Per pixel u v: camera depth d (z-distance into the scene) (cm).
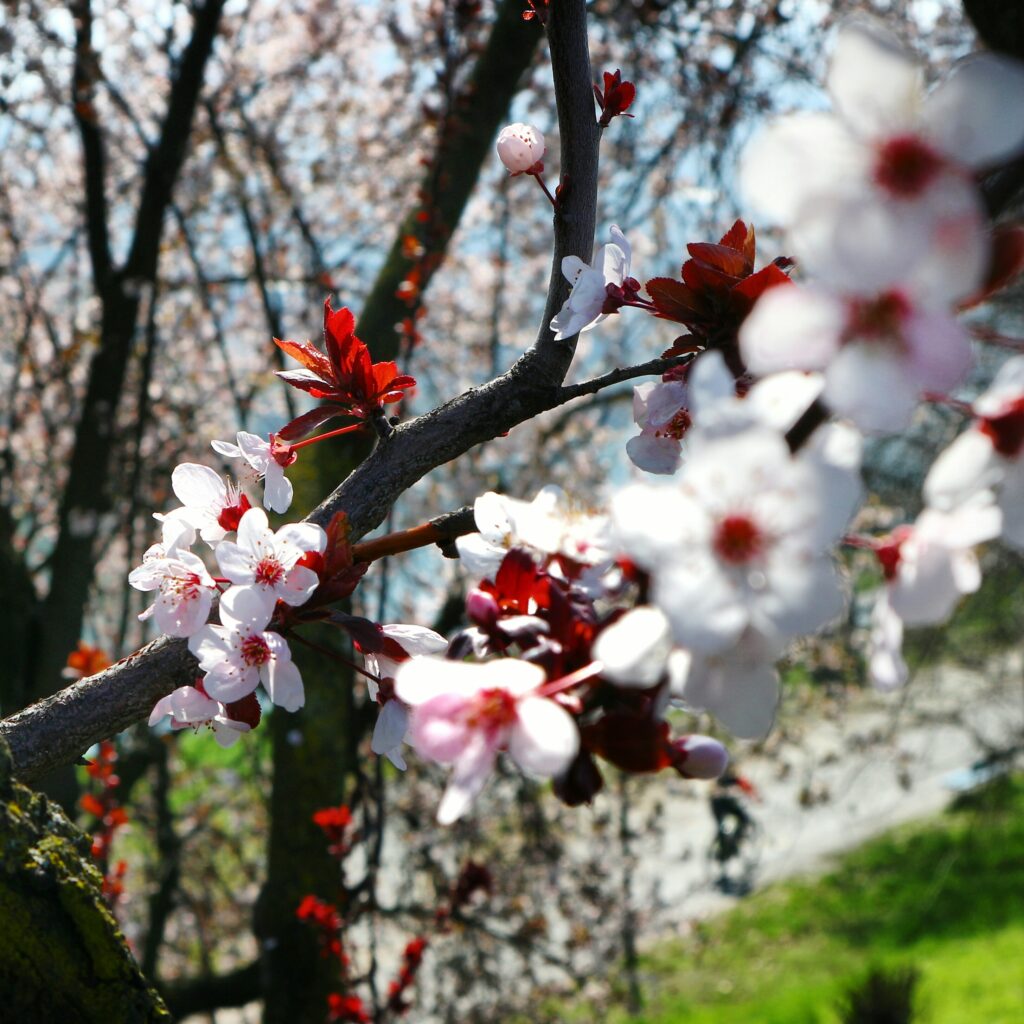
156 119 630
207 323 713
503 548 92
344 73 685
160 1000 101
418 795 545
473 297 756
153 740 507
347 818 315
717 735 492
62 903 96
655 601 60
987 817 1029
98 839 381
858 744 845
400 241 417
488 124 418
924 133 54
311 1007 385
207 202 650
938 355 56
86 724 103
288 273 691
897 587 66
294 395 618
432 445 114
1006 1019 739
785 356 58
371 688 109
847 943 938
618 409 684
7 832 95
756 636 63
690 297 100
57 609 482
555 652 73
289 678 104
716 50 583
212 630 104
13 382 612
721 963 916
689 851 634
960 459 62
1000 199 66
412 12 576
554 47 123
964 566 65
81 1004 96
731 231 108
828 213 54
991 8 97
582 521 91
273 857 395
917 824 1181
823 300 57
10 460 564
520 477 652
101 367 505
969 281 55
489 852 570
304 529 105
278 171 571
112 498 528
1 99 551
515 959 574
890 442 650
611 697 73
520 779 517
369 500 113
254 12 648
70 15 510
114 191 667
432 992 543
